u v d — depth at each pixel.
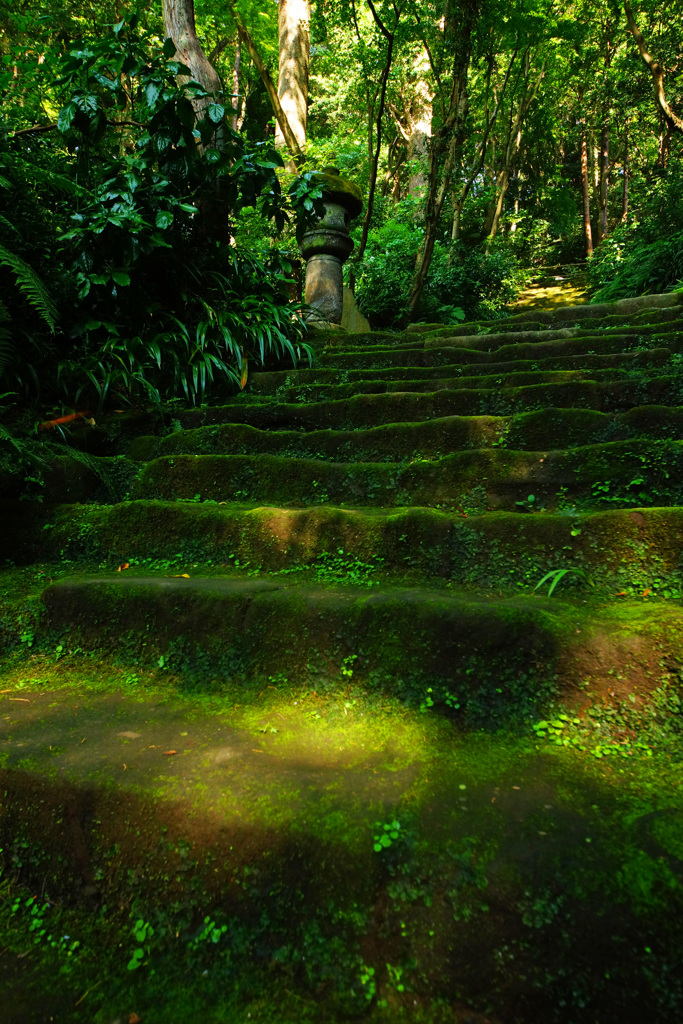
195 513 2.56
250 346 4.68
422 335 5.89
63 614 2.11
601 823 1.21
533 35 9.23
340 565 2.31
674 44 9.88
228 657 1.92
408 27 7.23
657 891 1.06
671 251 8.45
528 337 5.17
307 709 1.73
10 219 3.35
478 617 1.69
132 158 4.21
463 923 1.11
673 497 2.35
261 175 4.39
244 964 1.19
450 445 3.07
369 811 1.26
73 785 1.36
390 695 1.74
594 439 2.84
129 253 3.75
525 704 1.62
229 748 1.50
